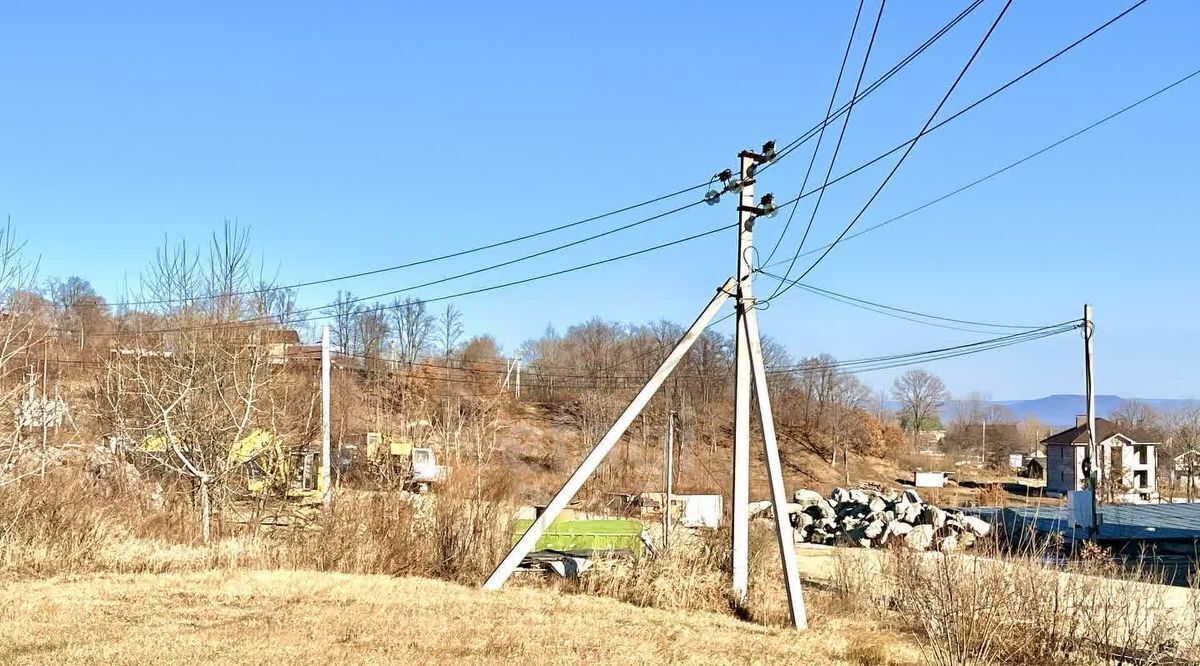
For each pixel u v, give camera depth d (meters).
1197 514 39.12
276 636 11.06
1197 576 13.03
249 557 17.45
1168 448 75.69
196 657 9.87
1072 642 11.91
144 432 23.14
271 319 27.03
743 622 14.05
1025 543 13.22
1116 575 13.13
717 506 34.78
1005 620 11.88
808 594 17.62
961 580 12.16
